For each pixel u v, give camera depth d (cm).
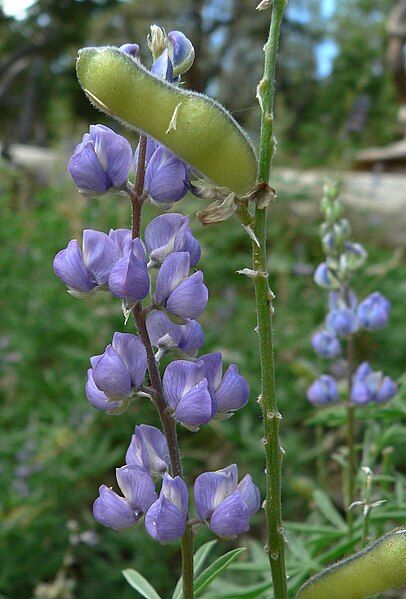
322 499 34
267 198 15
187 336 18
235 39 291
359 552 16
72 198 82
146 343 17
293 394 63
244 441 57
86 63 15
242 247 96
